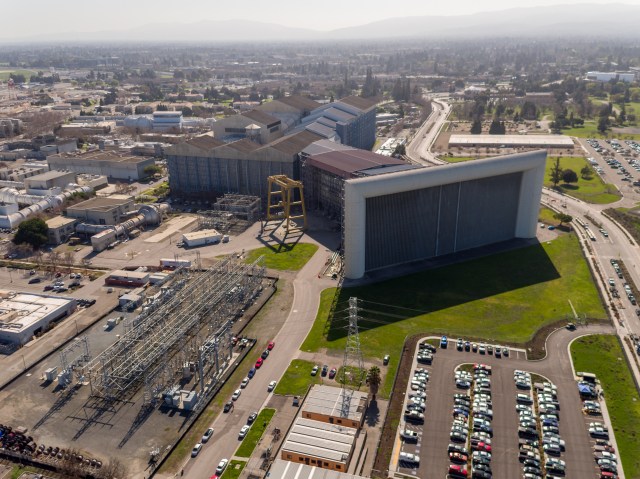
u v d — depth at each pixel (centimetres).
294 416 12212
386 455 11056
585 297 17475
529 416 12000
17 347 15000
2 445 11406
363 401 12244
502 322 16038
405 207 19325
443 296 17612
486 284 18462
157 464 10812
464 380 13250
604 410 12262
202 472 10681
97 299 17750
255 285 18050
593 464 10806
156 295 17250
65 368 13538
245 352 14625
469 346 14738
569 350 14562
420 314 16488
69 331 15800
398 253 19875
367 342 15000
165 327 14675
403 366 13888
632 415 12069
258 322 16212
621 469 10606
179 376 13762
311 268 19788
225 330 14812
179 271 18650
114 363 13538
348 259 18612
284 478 9931
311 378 13525
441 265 19962
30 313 16162
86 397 13025
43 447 11338
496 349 14638
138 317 15300
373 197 18425
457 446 11200
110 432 11825
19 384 13462
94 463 10844
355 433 11419
